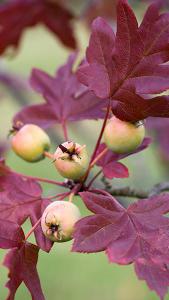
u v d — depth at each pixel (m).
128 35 0.40
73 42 0.76
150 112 0.41
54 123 0.50
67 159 0.42
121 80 0.41
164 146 0.74
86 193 0.39
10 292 0.38
